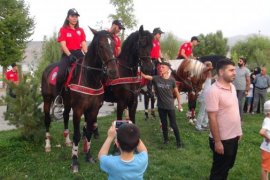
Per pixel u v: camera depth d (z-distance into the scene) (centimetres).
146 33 737
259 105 1407
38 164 691
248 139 912
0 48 3027
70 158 728
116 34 848
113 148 758
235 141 500
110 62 610
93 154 761
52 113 743
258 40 5669
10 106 808
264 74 1394
